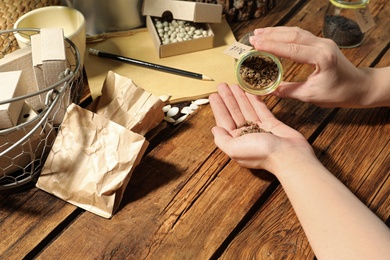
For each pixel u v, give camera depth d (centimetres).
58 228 48
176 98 60
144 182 51
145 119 53
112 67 64
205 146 55
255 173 52
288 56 52
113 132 49
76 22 63
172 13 67
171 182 51
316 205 44
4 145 47
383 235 41
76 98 56
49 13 62
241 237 47
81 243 46
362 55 68
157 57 66
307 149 50
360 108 60
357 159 54
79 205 49
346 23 68
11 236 46
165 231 47
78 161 49
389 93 57
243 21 74
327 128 58
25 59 53
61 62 50
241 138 50
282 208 49
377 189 51
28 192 50
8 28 62
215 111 56
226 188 51
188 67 65
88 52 66
